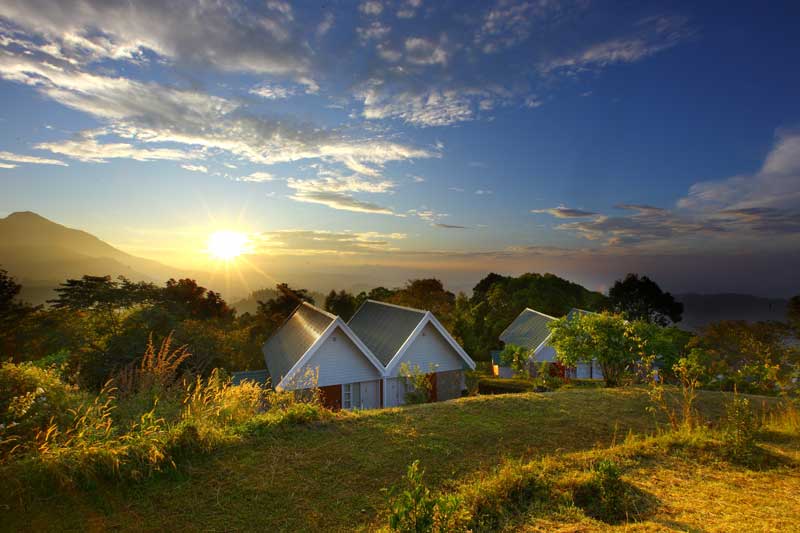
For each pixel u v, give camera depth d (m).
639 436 8.77
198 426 6.88
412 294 48.66
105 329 23.95
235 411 8.23
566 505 5.45
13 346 27.98
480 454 7.59
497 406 10.46
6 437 6.42
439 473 6.75
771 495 5.71
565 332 16.22
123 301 27.66
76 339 22.98
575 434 8.96
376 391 17.47
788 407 10.01
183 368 21.11
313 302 49.94
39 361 13.52
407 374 17.39
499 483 5.73
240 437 7.18
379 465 6.82
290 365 17.09
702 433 8.13
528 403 10.90
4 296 34.41
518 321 33.06
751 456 6.96
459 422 9.07
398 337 18.72
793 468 6.73
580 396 11.91
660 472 6.54
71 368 15.58
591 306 45.31
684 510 5.25
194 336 24.94
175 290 46.06
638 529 4.73
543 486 5.77
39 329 27.16
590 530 4.75
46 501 5.07
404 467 6.83
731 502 5.49
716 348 29.89
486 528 4.93
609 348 15.09
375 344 20.06
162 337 22.00
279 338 24.58
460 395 19.09
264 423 7.75
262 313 47.78
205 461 6.39
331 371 16.67
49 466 5.30
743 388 16.72
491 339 37.94
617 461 6.89
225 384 9.42
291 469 6.44
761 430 8.54
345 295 48.91
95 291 26.88
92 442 5.86
